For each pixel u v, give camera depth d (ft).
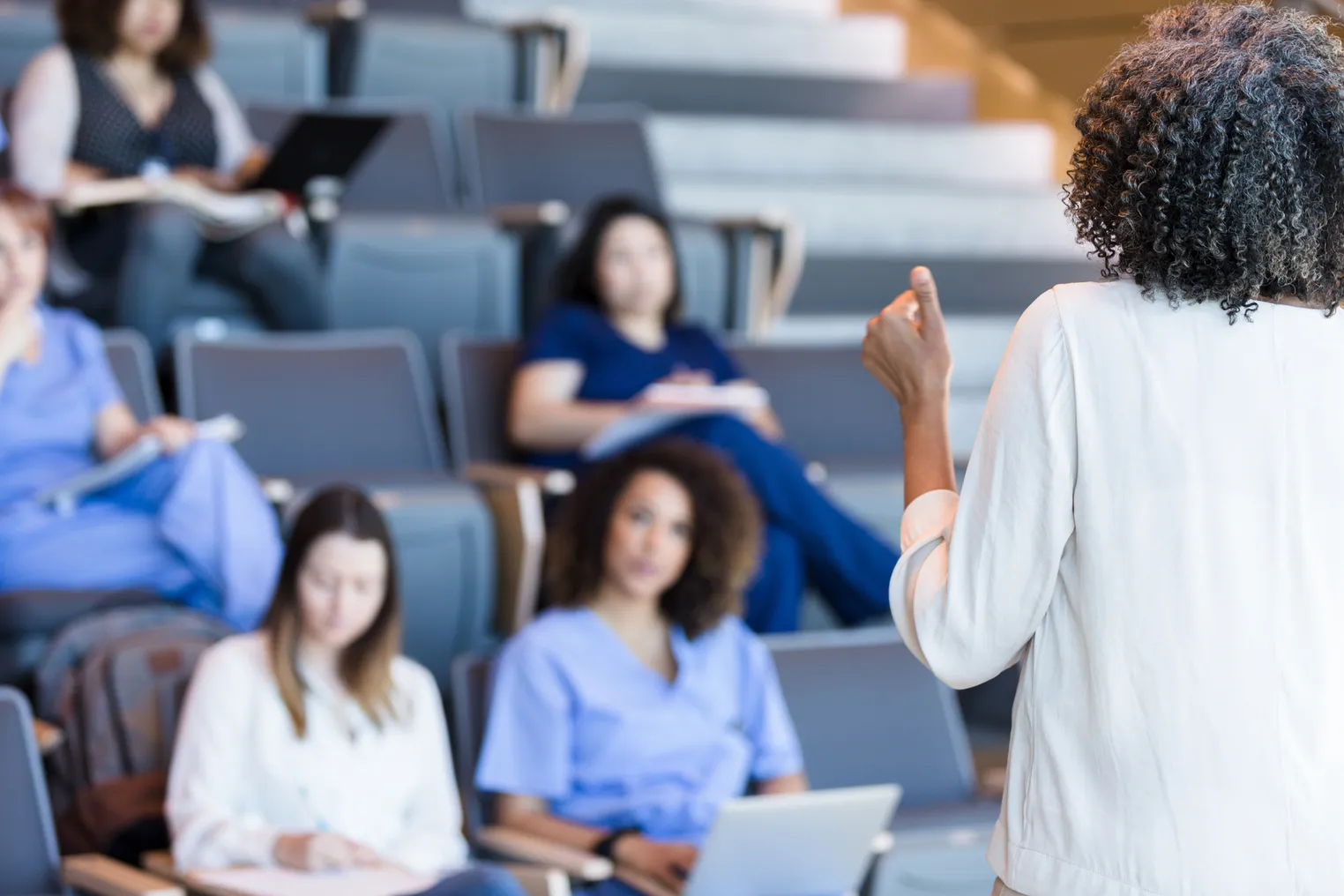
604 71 20.06
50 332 11.84
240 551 11.21
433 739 10.03
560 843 9.92
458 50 17.81
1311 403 4.99
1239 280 4.91
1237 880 4.89
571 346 13.64
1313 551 4.96
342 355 13.56
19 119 13.94
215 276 14.02
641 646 10.79
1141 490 4.99
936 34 22.56
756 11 22.25
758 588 12.35
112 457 11.69
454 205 16.70
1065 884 5.07
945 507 5.48
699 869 9.09
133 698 9.90
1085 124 5.17
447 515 12.07
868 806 9.34
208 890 8.87
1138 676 4.98
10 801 8.92
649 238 13.74
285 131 14.61
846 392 15.17
